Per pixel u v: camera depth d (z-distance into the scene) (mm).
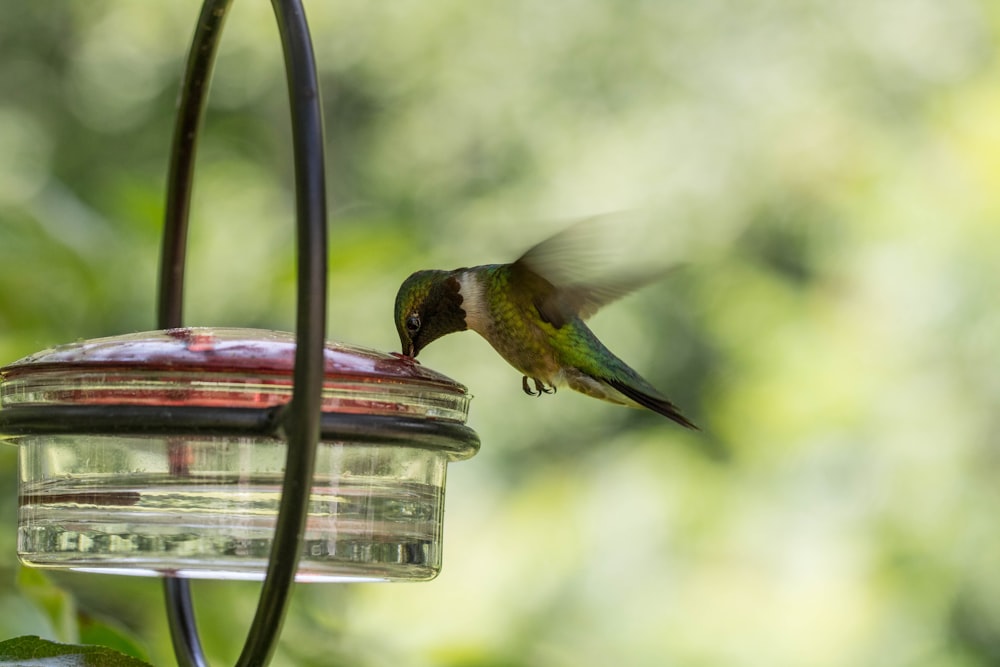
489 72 17328
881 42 15648
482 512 14430
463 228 16891
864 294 13305
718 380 15414
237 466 3373
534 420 16078
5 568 4895
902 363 12828
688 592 12922
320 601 5289
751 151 16016
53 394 3355
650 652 12633
